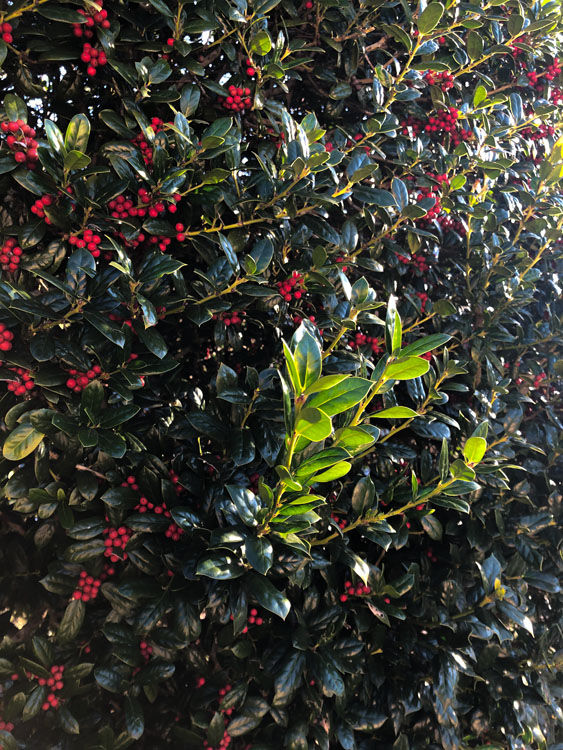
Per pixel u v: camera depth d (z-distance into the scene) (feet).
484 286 3.74
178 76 3.05
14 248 2.51
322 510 2.85
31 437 2.48
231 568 2.30
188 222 2.82
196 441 2.97
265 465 2.82
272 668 2.89
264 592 2.22
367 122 3.12
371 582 3.04
